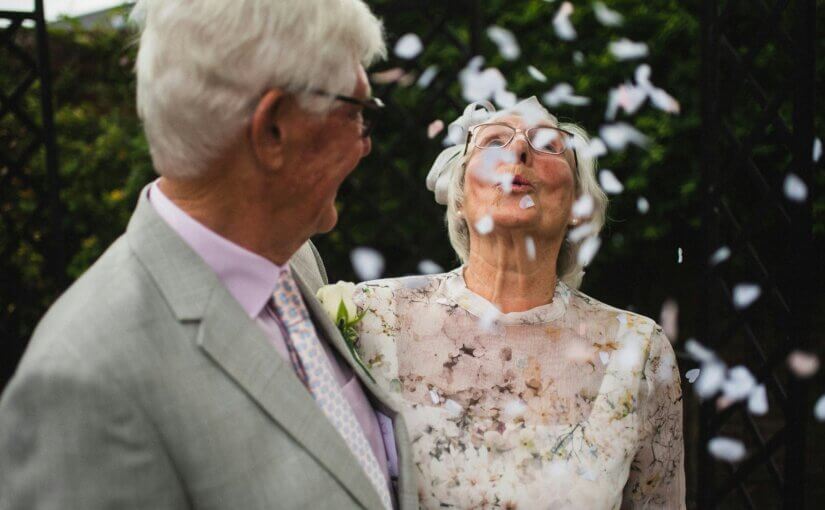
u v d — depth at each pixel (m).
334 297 1.39
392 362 1.53
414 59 4.02
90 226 5.86
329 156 1.06
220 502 0.99
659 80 4.07
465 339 1.56
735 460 2.89
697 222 4.13
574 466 1.47
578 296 1.70
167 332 0.99
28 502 0.88
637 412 1.56
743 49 3.86
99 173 5.89
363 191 4.50
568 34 2.29
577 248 1.72
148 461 0.93
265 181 1.04
